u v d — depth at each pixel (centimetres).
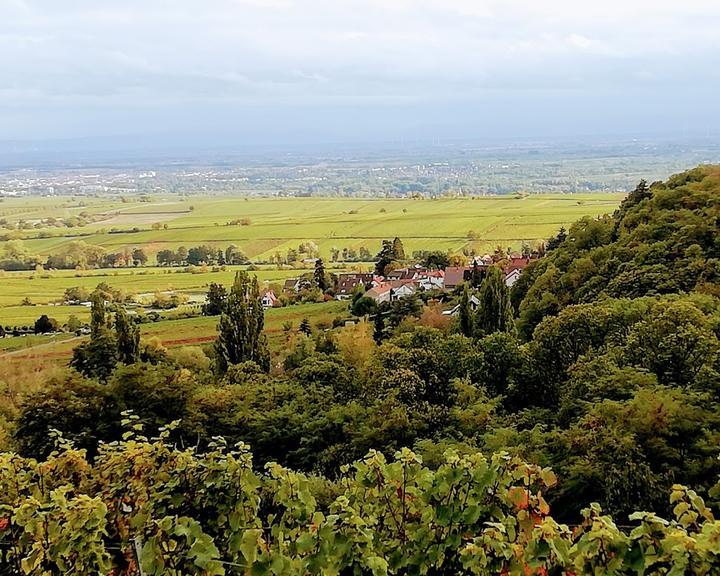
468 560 562
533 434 2180
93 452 2656
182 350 6094
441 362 3228
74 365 5000
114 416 2770
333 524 587
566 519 1778
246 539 582
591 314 3034
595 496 1819
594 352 2802
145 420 2753
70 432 2602
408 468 664
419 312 6600
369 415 2795
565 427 2402
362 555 574
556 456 1998
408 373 3005
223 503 657
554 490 1803
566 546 541
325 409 2997
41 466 849
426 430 2547
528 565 543
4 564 665
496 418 2608
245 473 668
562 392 2686
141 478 753
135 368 2959
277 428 2859
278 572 566
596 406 2083
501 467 636
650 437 1894
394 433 2536
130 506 742
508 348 3098
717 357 2328
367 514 666
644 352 2544
